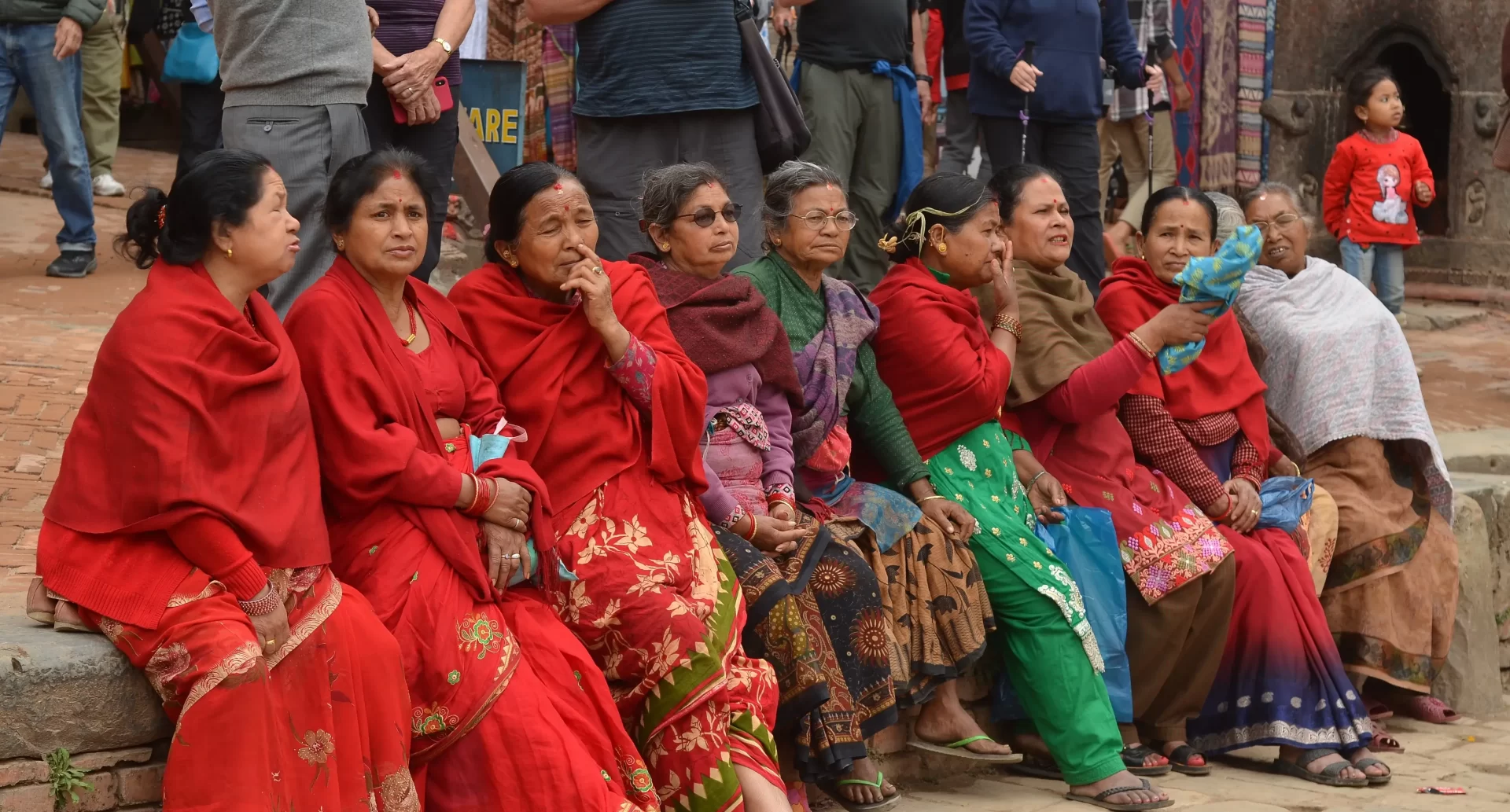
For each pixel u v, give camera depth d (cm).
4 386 576
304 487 346
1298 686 529
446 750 361
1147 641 517
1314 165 1262
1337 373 601
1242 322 604
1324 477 609
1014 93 714
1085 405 521
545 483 409
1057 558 498
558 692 371
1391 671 596
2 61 759
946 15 809
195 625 324
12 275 769
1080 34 715
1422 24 1212
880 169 708
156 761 339
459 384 396
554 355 412
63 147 762
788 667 425
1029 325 532
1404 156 1045
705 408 443
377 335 376
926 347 503
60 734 324
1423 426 605
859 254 716
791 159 589
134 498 327
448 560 369
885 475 509
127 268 808
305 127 482
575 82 805
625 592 393
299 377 352
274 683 331
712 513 439
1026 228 544
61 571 332
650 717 391
